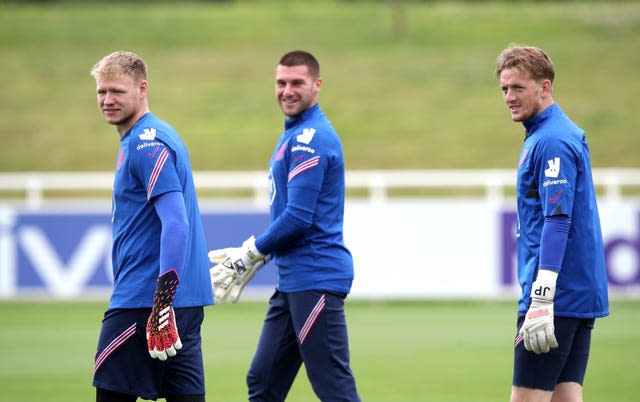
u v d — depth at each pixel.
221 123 101.19
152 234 18.78
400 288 52.47
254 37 127.88
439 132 97.62
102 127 101.75
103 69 18.97
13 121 102.69
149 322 18.00
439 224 52.53
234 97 107.81
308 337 21.09
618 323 45.41
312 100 21.62
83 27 132.50
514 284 52.56
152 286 18.64
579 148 18.97
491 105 103.50
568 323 19.05
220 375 33.16
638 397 29.34
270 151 94.62
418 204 52.56
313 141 21.11
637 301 52.34
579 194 19.06
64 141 98.00
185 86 111.19
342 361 21.22
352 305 52.88
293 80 21.38
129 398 18.88
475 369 34.44
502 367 34.84
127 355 18.66
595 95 105.06
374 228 52.53
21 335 42.34
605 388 30.66
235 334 42.78
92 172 91.56
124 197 18.89
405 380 32.38
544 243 18.61
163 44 126.19
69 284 52.00
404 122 100.25
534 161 19.05
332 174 21.34
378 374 33.50
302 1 150.50
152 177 18.44
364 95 107.00
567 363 19.80
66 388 30.95
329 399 21.06
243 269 21.62
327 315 21.11
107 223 52.12
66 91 110.88
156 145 18.59
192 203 19.41
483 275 52.56
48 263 52.00
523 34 124.69
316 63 21.69
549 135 18.89
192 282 19.16
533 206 19.20
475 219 52.53
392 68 114.62
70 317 47.84
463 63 115.25
